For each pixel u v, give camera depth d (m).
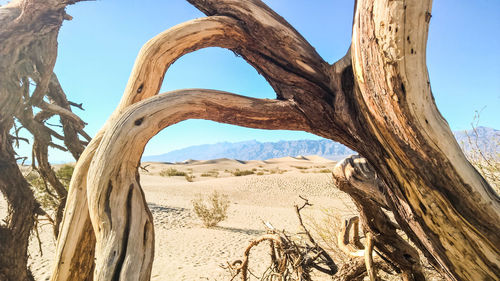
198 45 1.60
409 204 1.22
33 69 3.94
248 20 1.50
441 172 1.07
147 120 1.29
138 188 1.28
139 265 1.12
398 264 2.25
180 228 10.46
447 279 1.38
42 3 3.21
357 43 1.10
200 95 1.39
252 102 1.44
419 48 0.96
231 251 7.75
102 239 1.17
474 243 1.09
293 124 1.48
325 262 2.84
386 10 0.94
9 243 3.60
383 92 1.05
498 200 1.10
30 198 3.90
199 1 1.62
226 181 25.19
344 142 1.48
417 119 1.02
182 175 37.69
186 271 6.07
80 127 4.58
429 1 0.91
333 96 1.39
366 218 2.10
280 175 27.22
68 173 6.95
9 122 3.69
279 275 2.54
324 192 20.56
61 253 1.59
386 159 1.23
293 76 1.45
